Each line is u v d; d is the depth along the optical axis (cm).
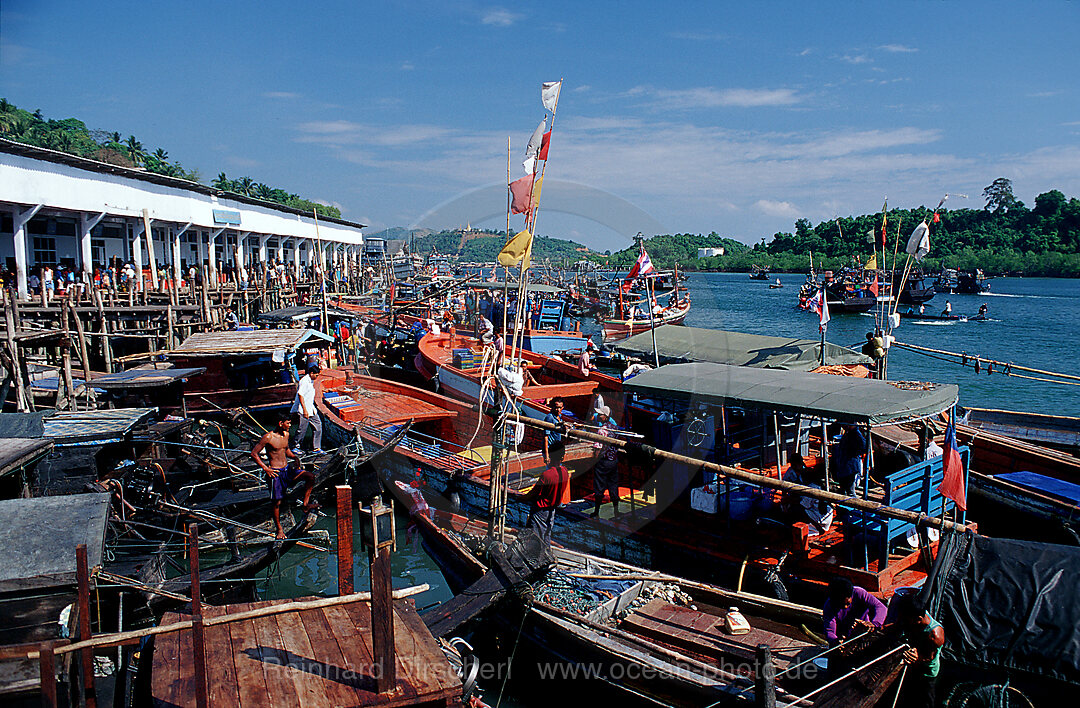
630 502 1124
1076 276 12650
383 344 2172
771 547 962
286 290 3834
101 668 767
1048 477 1171
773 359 1455
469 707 687
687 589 936
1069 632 607
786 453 1217
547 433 1147
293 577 1282
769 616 863
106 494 696
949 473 832
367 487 1370
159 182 2855
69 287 2211
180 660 512
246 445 1864
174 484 1429
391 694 468
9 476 930
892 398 886
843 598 762
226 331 2364
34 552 579
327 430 1648
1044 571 648
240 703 457
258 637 543
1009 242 12681
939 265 11725
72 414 1262
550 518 966
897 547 955
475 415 1300
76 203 2375
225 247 4091
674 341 1553
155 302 2639
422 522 1102
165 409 1677
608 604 870
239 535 1299
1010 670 614
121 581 809
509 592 816
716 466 819
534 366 1834
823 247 13450
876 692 623
